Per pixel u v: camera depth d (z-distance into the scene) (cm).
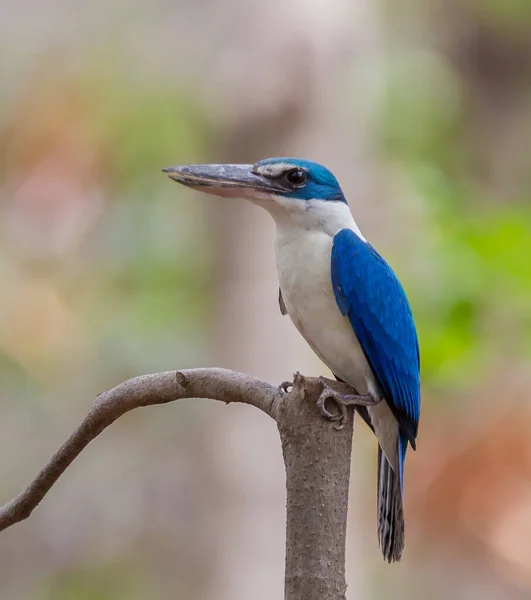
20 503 502
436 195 1162
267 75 1078
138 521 1476
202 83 1165
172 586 1444
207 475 1142
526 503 1244
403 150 1274
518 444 1223
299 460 435
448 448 1248
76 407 1416
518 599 1346
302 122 1095
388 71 1233
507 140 1672
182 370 471
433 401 1216
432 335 1014
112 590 1473
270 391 450
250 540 1120
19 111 1388
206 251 1209
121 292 1388
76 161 1384
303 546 432
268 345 1122
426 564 1390
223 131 1103
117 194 1382
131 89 1323
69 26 1367
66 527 1507
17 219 1402
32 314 1385
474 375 1029
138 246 1350
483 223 1107
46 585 1491
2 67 1386
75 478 1499
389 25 1330
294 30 1080
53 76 1376
